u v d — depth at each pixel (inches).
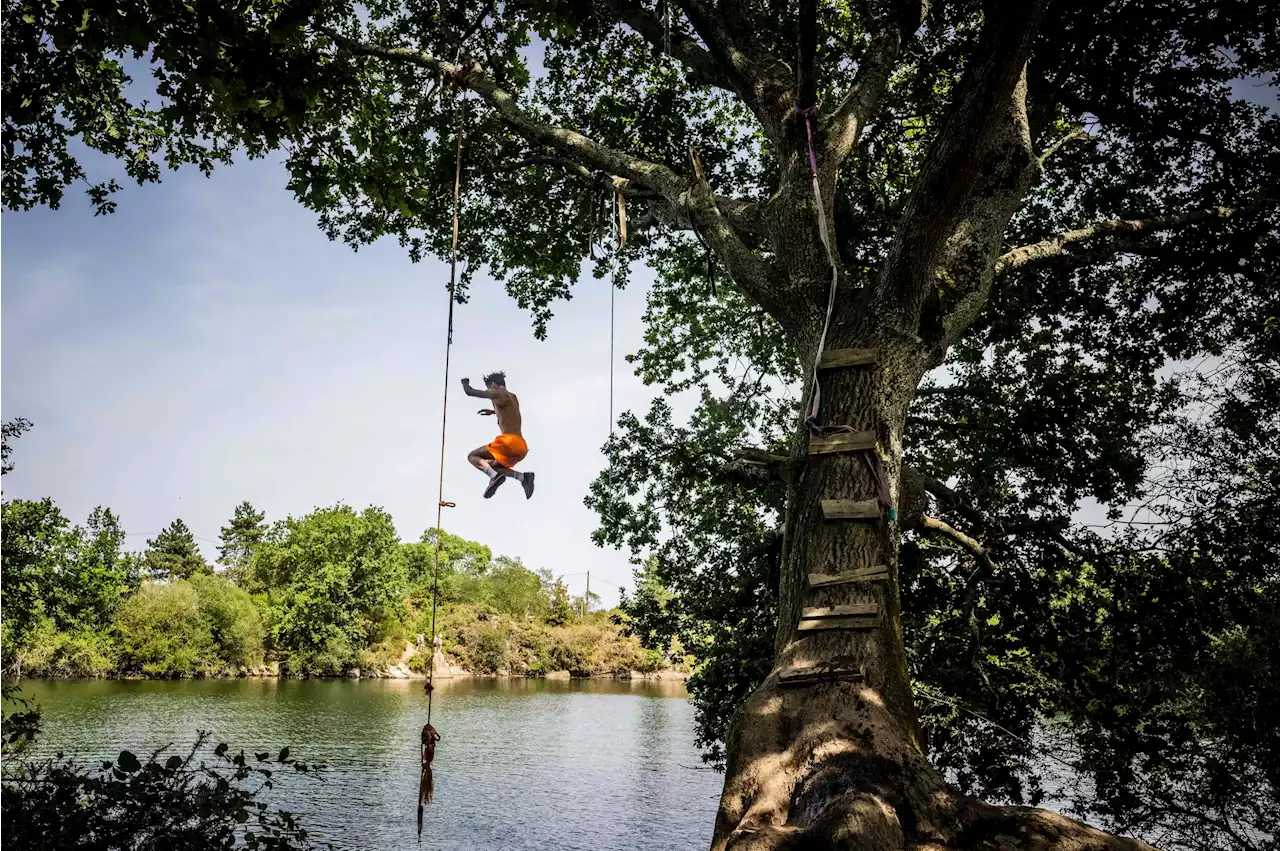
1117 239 529.3
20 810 262.2
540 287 742.5
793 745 319.9
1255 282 573.6
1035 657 590.2
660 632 669.9
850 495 367.6
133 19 308.8
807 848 266.8
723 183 639.1
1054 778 602.5
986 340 619.2
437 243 705.0
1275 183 549.3
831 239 414.9
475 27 524.1
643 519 669.3
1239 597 523.8
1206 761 518.3
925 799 286.4
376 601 3235.7
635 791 1089.4
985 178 422.3
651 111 629.6
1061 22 459.5
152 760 291.7
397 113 639.1
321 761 1211.2
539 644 3789.4
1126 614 571.5
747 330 737.6
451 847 798.5
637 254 723.4
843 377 389.1
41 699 1857.8
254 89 334.0
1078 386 606.9
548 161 614.2
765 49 452.8
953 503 564.1
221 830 285.7
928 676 582.6
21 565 1163.9
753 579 613.9
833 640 344.5
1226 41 508.1
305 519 3403.1
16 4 332.5
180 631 2780.5
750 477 423.8
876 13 477.4
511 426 389.7
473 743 1492.4
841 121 422.9
